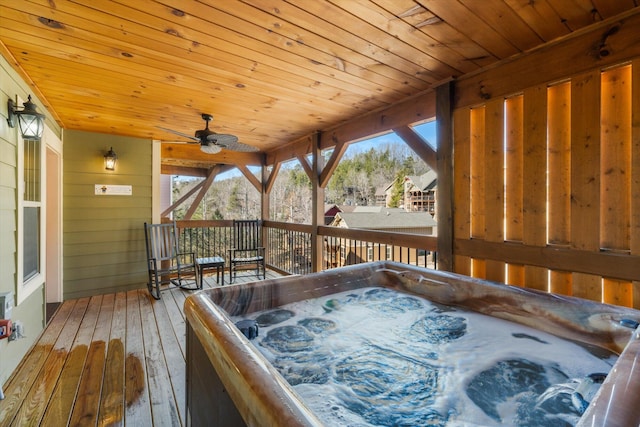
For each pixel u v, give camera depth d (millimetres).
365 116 3717
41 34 1972
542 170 2154
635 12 1741
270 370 968
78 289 4203
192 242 6094
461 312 2225
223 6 1717
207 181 7312
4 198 2188
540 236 2164
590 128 1923
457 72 2580
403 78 2699
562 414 1168
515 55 2271
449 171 2717
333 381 1430
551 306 1821
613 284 1859
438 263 2814
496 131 2414
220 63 2400
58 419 1748
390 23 1883
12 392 2000
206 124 3879
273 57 2316
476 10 1758
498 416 1183
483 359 1605
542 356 1608
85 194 4277
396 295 2600
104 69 2482
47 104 3252
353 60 2369
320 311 2295
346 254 4863
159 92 2980
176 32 1968
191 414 1527
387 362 1605
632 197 1777
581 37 1955
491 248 2441
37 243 2986
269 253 6223
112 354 2523
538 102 2166
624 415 752
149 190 4762
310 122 4086
